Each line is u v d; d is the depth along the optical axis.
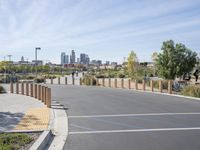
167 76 39.06
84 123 12.59
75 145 9.02
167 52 39.00
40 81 51.31
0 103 19.50
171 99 21.62
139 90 30.73
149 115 14.48
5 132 10.28
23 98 22.84
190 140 9.50
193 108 16.80
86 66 148.25
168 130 11.04
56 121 13.05
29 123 12.38
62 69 125.75
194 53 39.44
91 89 32.66
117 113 15.22
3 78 51.09
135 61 55.78
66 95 25.22
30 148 8.12
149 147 8.69
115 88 34.34
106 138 9.87
